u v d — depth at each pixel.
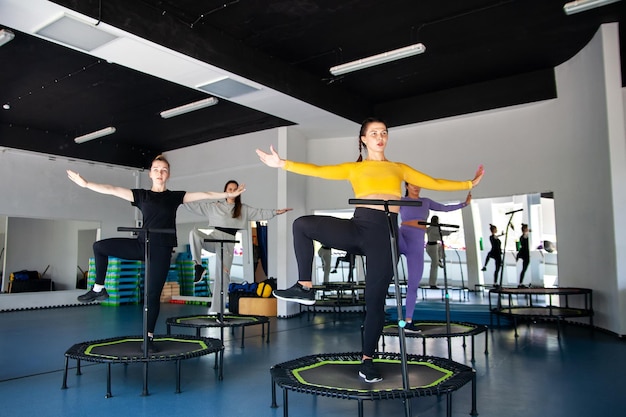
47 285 10.73
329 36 5.96
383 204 2.63
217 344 4.19
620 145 5.84
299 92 6.88
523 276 8.29
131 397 3.61
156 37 5.04
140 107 8.39
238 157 9.88
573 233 6.79
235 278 10.51
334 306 8.30
